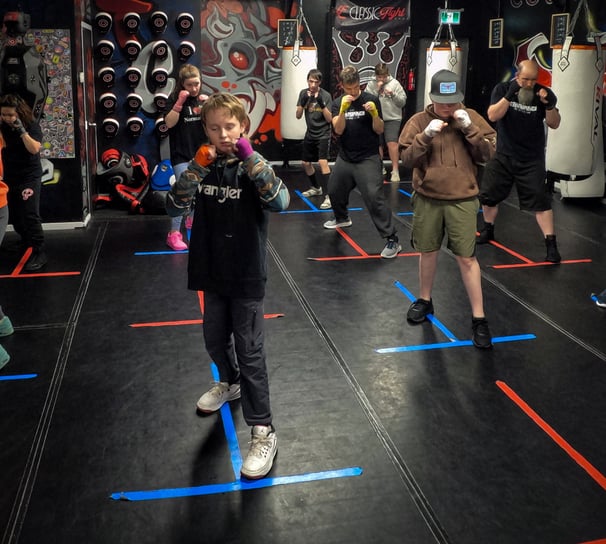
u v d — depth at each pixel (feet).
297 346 15.83
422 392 13.76
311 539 9.61
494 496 10.56
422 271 17.02
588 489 10.74
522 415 12.93
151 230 26.16
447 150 15.34
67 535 9.63
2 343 15.93
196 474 11.07
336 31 38.17
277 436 12.14
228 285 10.88
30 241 21.38
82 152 26.20
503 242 24.40
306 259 22.30
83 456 11.50
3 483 10.76
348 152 21.93
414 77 40.50
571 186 29.96
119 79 30.17
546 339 16.30
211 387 13.92
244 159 10.13
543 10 34.50
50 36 24.64
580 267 21.67
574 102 25.39
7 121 19.54
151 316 17.63
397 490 10.70
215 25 36.63
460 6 40.01
